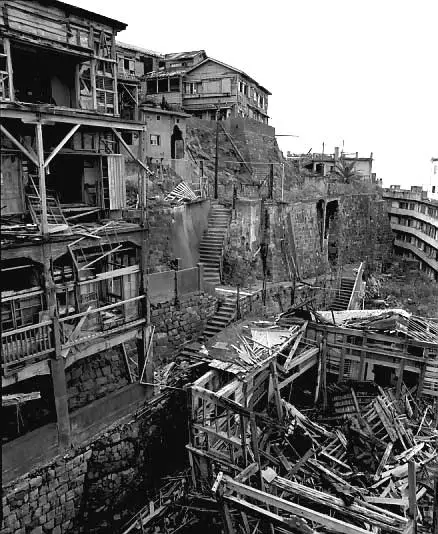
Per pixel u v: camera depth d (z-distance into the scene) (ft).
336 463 59.26
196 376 64.03
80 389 57.98
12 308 46.21
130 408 56.80
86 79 63.10
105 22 61.41
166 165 103.76
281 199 104.68
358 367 76.48
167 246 79.15
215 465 55.26
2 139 50.26
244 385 59.98
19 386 53.78
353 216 130.11
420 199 143.54
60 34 57.16
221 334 73.26
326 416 71.92
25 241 44.27
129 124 53.31
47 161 45.44
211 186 108.47
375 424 66.80
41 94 57.98
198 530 52.39
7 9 51.29
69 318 48.65
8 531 44.83
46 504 48.03
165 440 61.11
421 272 136.26
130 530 52.70
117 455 54.70
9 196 50.62
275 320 79.56
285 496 51.55
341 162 165.07
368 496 49.90
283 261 100.22
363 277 121.39
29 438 46.11
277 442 62.03
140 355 58.85
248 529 47.55
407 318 78.48
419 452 59.72
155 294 67.46
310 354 73.97
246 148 127.65
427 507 49.93
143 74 138.92
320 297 102.12
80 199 61.67
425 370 70.64
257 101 155.43
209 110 136.46
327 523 38.32
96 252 58.65
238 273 91.76
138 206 69.26
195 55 139.54
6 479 44.55
